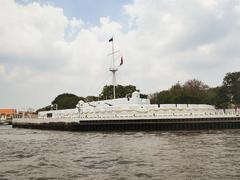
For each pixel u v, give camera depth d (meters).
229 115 119.06
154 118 114.25
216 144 60.72
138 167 38.53
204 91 184.75
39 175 35.50
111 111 124.81
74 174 35.69
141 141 70.12
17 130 148.38
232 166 38.12
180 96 174.38
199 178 32.50
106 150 55.41
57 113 160.38
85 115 124.44
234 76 174.00
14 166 41.06
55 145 66.62
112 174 35.19
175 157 45.03
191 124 115.44
